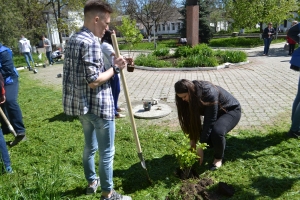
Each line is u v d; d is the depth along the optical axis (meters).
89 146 2.73
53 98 7.12
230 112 3.25
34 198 2.48
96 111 2.32
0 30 18.66
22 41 13.25
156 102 5.84
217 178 3.01
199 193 2.76
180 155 2.89
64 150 3.94
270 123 4.43
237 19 22.64
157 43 28.61
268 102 5.57
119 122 4.89
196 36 13.67
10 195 2.62
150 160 3.49
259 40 22.48
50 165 3.54
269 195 2.67
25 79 10.62
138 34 14.29
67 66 2.31
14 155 3.89
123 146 3.92
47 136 4.45
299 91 3.72
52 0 23.84
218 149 3.12
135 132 2.81
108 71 2.32
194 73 9.77
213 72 9.75
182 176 3.04
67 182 3.11
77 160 3.60
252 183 2.87
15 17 19.02
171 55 13.38
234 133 4.11
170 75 9.63
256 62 11.66
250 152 3.51
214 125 3.10
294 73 8.56
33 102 6.80
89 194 2.90
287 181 2.85
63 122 5.09
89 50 2.17
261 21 21.89
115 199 2.66
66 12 27.72
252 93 6.38
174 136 4.11
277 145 3.64
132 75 10.00
